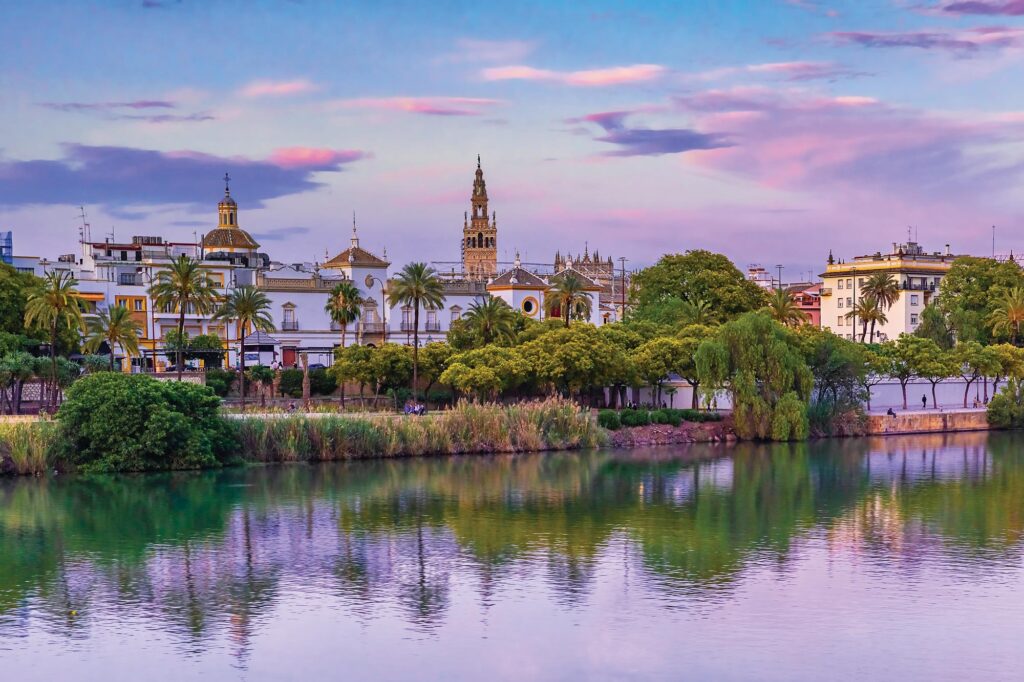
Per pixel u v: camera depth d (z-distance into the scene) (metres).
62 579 74.69
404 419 128.12
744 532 88.50
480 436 128.25
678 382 157.12
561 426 133.00
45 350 145.00
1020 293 194.75
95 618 66.88
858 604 69.19
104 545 83.38
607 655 60.88
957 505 99.56
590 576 75.44
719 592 71.81
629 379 143.50
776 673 58.38
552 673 58.53
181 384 117.50
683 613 67.56
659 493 104.62
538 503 99.50
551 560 79.44
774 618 66.69
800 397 143.75
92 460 112.56
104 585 73.38
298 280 181.75
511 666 59.47
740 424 140.88
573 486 107.88
